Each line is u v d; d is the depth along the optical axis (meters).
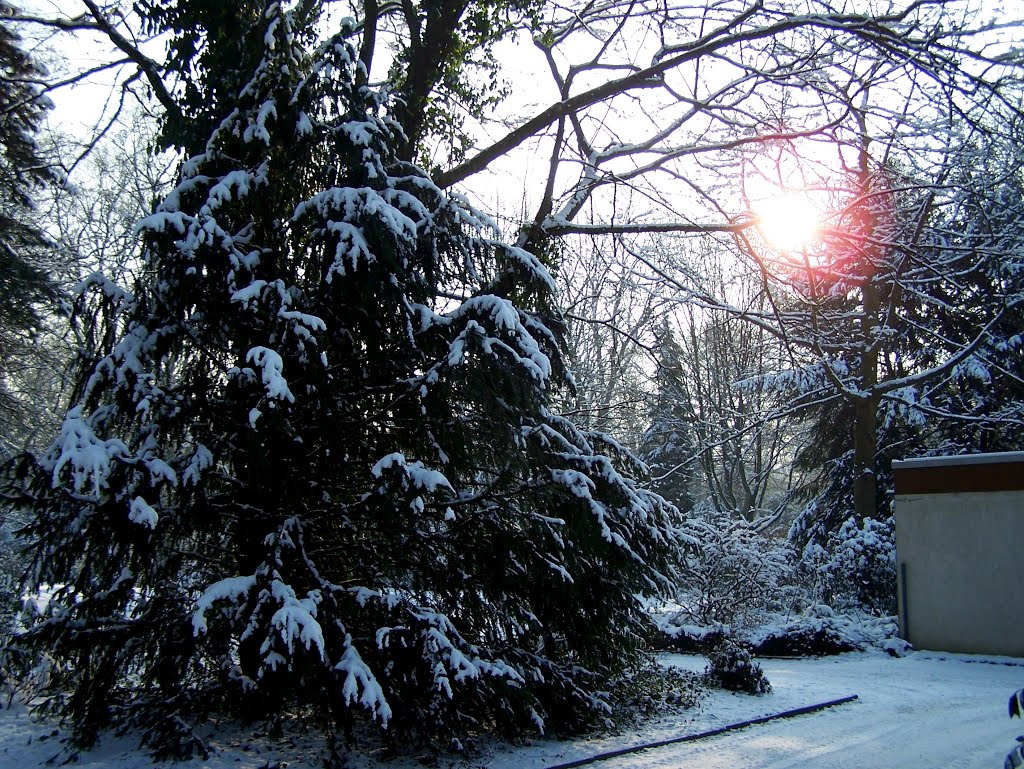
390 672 6.78
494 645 7.81
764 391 25.47
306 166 8.13
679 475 31.59
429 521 7.75
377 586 7.62
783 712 9.55
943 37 9.86
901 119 10.88
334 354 7.73
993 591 16.05
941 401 24.55
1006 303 19.38
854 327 21.92
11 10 12.92
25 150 15.78
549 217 11.19
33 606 8.61
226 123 7.87
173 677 6.70
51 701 7.46
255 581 6.48
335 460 7.52
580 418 19.08
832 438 26.89
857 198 11.33
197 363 7.64
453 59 11.75
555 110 11.12
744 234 11.20
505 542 7.71
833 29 10.50
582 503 7.77
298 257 7.88
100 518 6.37
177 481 6.64
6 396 19.42
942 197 14.61
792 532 25.91
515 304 9.08
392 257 7.21
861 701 10.80
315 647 6.26
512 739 7.52
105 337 7.38
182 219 6.84
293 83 8.11
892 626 17.62
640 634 9.29
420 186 8.59
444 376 7.42
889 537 20.25
